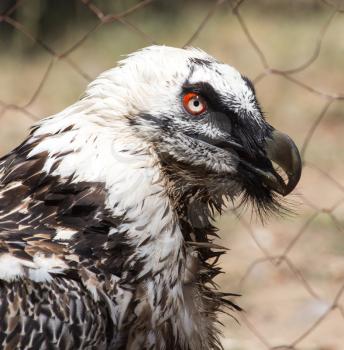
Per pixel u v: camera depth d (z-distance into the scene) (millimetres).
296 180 8562
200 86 8469
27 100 19922
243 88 8602
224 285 13180
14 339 7469
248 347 11703
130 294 7980
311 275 13453
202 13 23938
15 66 21609
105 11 22188
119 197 8055
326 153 17328
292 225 14656
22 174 8211
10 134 18359
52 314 7555
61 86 20469
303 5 24516
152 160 8328
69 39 22359
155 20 22984
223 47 22234
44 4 22375
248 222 14656
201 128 8508
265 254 13805
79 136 8180
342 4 16688
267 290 13109
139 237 8047
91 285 7793
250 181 8719
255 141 8578
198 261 8602
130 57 8586
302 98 19828
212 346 8828
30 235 7910
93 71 20859
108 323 7855
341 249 13961
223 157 8578
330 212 13570
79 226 8008
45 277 7625
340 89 20250
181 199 8656
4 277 7535
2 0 21797
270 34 22984
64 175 8094
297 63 21531
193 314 8477
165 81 8445
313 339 11953
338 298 12789
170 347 8258
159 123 8422
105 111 8320
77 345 7641
